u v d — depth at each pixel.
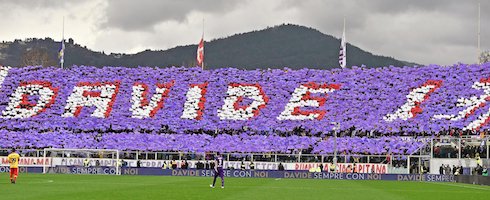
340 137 98.69
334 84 113.12
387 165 89.62
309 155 92.75
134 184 57.44
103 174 86.56
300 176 85.69
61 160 95.00
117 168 88.56
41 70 119.88
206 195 43.56
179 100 112.12
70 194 42.31
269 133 103.38
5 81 116.75
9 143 100.19
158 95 113.50
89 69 119.94
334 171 88.75
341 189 55.03
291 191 50.50
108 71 119.44
